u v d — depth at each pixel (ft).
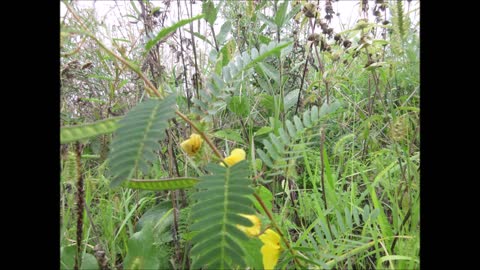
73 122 5.79
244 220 2.59
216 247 2.54
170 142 4.83
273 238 3.46
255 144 6.51
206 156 3.47
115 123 2.79
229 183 2.75
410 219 4.41
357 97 7.94
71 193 4.89
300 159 6.06
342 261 4.19
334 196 4.55
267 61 7.47
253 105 7.18
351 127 7.20
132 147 2.55
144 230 3.59
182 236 4.06
